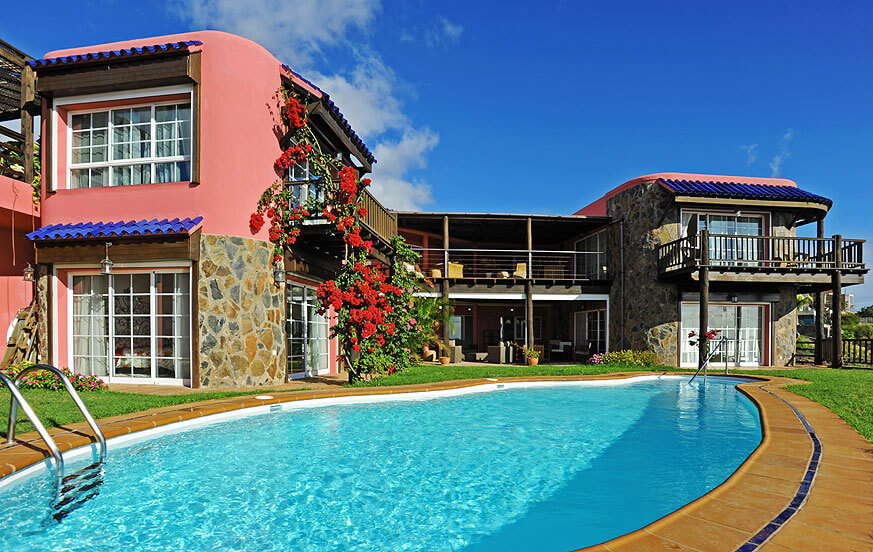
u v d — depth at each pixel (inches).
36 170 418.3
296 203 415.2
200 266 342.6
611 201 675.4
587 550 92.7
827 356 621.3
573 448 218.4
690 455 206.7
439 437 237.9
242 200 362.0
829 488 127.6
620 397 363.3
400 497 158.2
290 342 413.1
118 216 358.3
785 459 155.9
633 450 214.4
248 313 360.2
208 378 341.1
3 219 396.5
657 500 153.9
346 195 374.3
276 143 391.5
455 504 151.9
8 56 397.1
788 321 605.6
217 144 352.5
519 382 408.8
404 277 489.7
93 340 364.5
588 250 744.3
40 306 359.3
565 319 810.8
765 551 91.1
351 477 177.9
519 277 656.4
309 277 442.3
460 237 792.9
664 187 575.2
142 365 358.0
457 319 815.1
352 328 374.9
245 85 366.0
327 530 132.2
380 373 395.5
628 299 629.9
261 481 172.7
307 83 422.9
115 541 124.3
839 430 200.4
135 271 358.9
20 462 158.9
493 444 225.3
